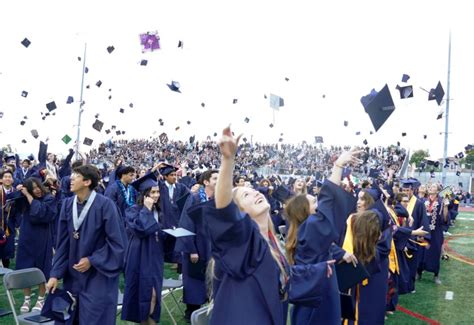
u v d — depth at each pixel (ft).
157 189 16.83
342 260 12.03
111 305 13.50
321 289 9.56
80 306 13.23
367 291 15.12
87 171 13.39
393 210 21.89
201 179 19.61
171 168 23.66
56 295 13.05
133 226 16.25
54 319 12.98
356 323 14.99
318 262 10.30
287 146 102.99
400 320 19.92
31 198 20.29
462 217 77.61
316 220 10.21
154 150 114.62
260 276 7.72
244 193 8.72
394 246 20.51
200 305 18.30
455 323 19.57
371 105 12.60
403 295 24.58
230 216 7.29
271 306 7.64
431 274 30.73
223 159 7.23
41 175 33.68
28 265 20.51
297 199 11.73
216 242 7.56
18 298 21.04
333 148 95.25
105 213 13.53
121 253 13.52
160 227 16.78
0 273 17.76
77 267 13.05
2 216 24.32
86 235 13.34
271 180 48.39
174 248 17.51
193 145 116.78
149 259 16.52
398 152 86.74
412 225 25.00
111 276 13.34
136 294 16.44
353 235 14.29
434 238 27.73
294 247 11.41
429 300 23.49
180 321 18.44
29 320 13.44
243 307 7.64
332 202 10.20
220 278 8.18
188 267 18.07
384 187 30.25
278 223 34.65
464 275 30.27
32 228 20.66
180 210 20.81
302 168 84.58
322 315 10.78
